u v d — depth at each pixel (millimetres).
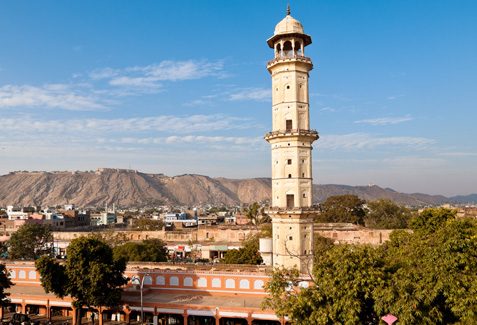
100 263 50188
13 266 66000
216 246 106312
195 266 64000
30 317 58062
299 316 34688
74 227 169250
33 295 57875
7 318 56656
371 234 105000
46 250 111500
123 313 56500
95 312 57719
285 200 60344
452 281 30328
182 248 110938
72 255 50469
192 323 54281
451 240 32188
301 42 62562
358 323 32062
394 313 30016
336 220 144000
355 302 31438
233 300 54281
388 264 35438
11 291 61219
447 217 52188
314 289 35469
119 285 53250
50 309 57094
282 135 60094
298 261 58469
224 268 62438
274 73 63094
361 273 32500
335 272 33469
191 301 53938
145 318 56000
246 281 56531
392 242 51875
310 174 61406
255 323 52438
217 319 50906
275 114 62688
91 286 49344
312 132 60906
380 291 30891
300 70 61750
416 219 55281
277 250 60656
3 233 144750
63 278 51312
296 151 60312
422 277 31922
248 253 75188
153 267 65875
